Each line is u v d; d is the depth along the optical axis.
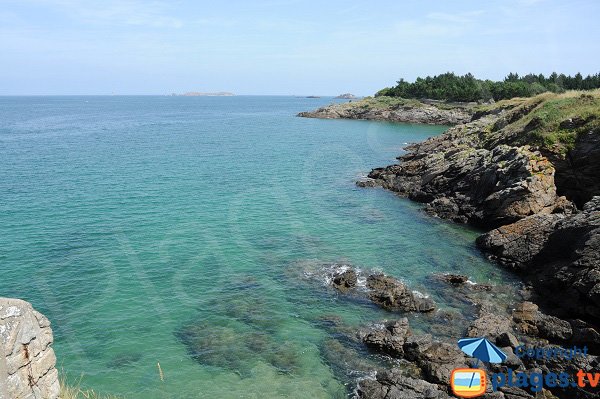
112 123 140.38
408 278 26.69
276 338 20.53
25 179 50.72
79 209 39.25
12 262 27.77
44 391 10.59
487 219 35.59
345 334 20.75
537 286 24.72
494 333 19.91
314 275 27.02
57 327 20.98
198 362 18.78
